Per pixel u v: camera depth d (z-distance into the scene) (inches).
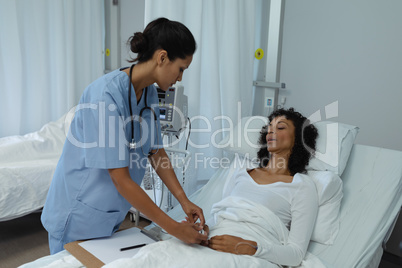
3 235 87.5
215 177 77.3
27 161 86.7
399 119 79.0
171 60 40.2
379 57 80.7
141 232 48.7
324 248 55.0
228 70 87.6
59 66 105.9
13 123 101.3
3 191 74.4
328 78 90.4
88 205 44.3
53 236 47.6
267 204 54.9
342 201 60.9
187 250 41.6
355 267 50.8
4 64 98.4
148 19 77.7
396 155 63.6
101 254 41.3
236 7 85.4
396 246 83.0
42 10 101.0
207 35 84.4
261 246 44.1
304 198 52.7
